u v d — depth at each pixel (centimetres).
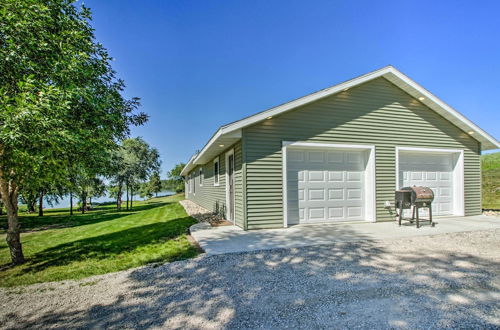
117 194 2153
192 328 235
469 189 911
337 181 770
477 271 367
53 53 422
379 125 791
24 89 383
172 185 4428
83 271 416
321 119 733
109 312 274
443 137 873
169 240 607
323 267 389
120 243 616
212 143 760
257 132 676
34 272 427
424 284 323
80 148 464
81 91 428
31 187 471
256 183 670
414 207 728
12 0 379
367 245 513
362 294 296
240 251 473
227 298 295
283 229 670
